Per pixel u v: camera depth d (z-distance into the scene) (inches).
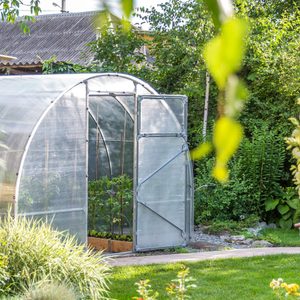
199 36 517.7
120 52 528.4
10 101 335.6
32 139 316.8
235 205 465.1
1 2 376.8
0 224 252.1
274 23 542.9
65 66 520.4
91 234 410.0
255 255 360.2
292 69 513.0
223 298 267.4
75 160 338.0
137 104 373.4
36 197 320.8
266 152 478.3
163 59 532.7
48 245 226.7
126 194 398.3
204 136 498.9
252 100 520.1
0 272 208.7
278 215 480.1
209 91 527.5
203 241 411.2
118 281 292.7
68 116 335.3
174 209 388.8
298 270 321.4
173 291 229.3
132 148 403.2
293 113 505.4
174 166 388.8
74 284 219.9
